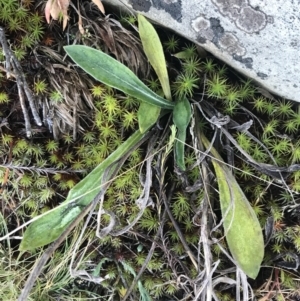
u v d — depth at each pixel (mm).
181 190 245
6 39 223
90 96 233
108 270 267
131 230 252
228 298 257
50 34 231
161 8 213
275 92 219
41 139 243
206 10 206
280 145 230
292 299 255
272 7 197
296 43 200
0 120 236
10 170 245
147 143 241
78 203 228
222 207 224
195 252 251
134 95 221
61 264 247
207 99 233
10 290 252
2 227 258
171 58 237
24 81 218
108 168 217
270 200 243
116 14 236
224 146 233
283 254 245
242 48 210
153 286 261
